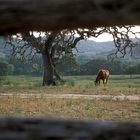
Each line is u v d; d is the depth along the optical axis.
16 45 55.53
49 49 55.78
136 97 33.56
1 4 2.15
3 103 28.41
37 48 55.28
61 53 56.91
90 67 120.81
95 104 28.19
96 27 2.20
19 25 2.23
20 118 2.33
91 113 23.91
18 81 67.94
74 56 58.66
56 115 23.31
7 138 2.18
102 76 57.59
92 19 2.09
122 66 121.75
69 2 2.08
